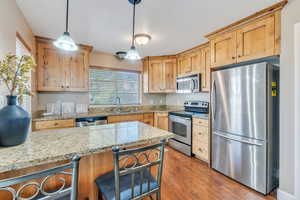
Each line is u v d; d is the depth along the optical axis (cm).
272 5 164
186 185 197
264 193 175
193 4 164
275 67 182
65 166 65
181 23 205
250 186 188
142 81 412
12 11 150
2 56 128
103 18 194
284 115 164
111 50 336
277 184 189
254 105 182
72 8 172
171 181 206
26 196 98
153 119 370
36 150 95
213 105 232
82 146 104
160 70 381
